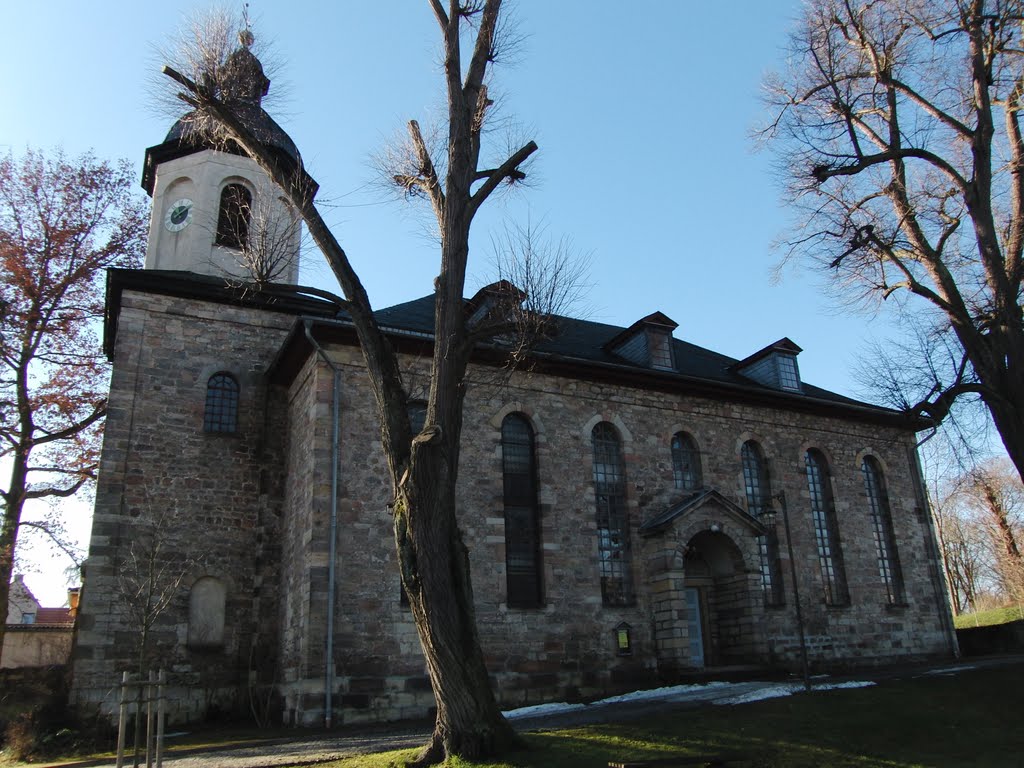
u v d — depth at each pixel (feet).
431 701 54.44
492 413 65.36
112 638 57.47
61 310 79.51
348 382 59.67
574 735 37.24
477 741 31.78
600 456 70.08
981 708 45.14
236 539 64.03
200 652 60.13
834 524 80.94
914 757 35.27
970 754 36.04
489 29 41.98
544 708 52.95
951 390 54.44
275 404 68.74
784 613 73.51
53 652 91.71
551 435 67.41
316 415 57.57
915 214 57.52
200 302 68.59
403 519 33.99
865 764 33.96
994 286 54.24
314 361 59.98
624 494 69.77
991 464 124.47
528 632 60.54
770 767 33.35
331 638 52.47
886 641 79.00
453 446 35.35
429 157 41.65
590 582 64.64
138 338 65.46
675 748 35.32
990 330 55.26
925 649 81.51
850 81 58.54
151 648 58.44
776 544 76.38
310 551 54.24
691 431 75.20
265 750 41.39
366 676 53.01
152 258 74.49
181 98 39.58
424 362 63.57
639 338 79.66
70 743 50.42
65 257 80.07
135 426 63.10
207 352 67.67
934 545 87.20
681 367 84.23
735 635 69.87
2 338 74.64
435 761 31.81
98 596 57.88
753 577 69.51
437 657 32.55
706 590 72.69
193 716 58.44
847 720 41.86
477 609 59.11
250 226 53.88
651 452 72.02
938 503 132.98
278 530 65.16
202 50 41.11
